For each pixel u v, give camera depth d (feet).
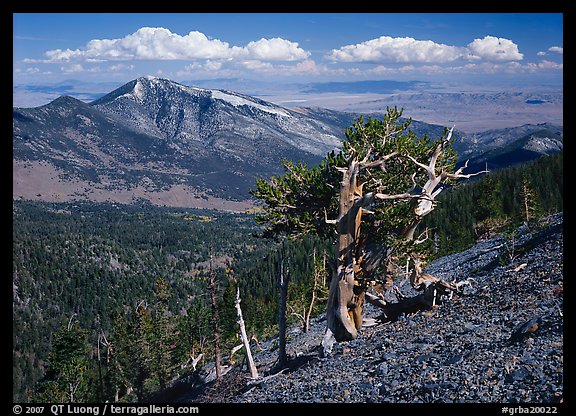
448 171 74.95
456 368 41.37
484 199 240.94
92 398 181.47
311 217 74.74
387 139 74.33
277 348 116.06
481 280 83.97
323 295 142.00
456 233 238.27
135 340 188.55
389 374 47.14
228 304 173.06
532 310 52.90
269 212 75.10
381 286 79.71
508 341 44.73
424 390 39.04
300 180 76.64
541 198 330.13
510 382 35.01
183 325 192.75
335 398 45.52
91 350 310.24
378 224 73.05
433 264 168.86
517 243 113.70
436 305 73.92
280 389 57.88
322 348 69.31
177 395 126.21
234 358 134.82
